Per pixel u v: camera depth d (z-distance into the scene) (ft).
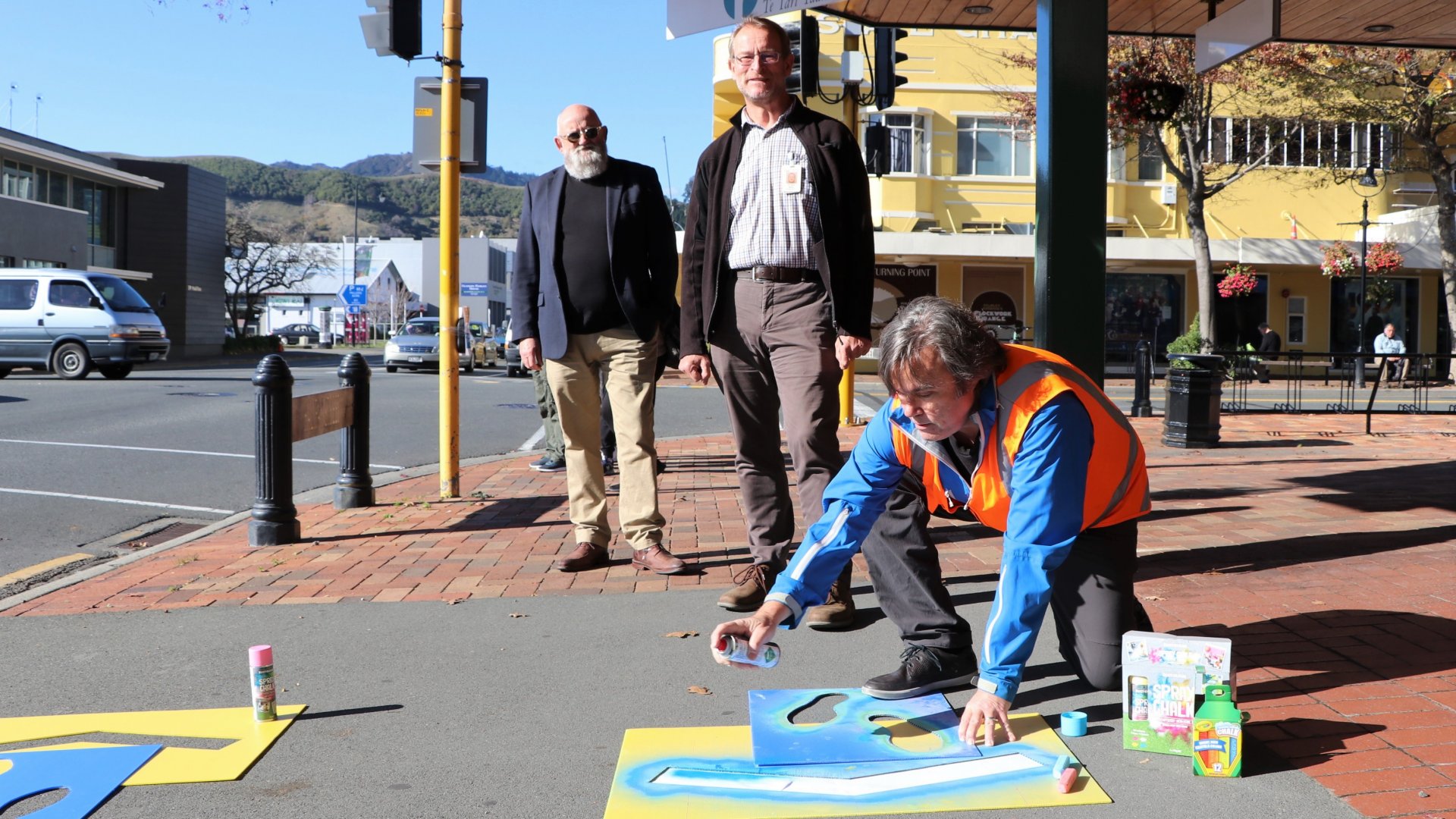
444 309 23.80
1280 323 96.99
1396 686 10.66
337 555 18.06
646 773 9.14
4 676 11.87
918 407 8.57
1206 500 22.70
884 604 11.28
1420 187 97.60
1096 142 14.01
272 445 18.98
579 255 16.07
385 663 12.19
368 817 8.45
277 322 300.40
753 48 13.23
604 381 26.40
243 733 10.16
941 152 90.94
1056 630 13.00
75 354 71.10
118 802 8.77
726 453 32.78
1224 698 9.23
